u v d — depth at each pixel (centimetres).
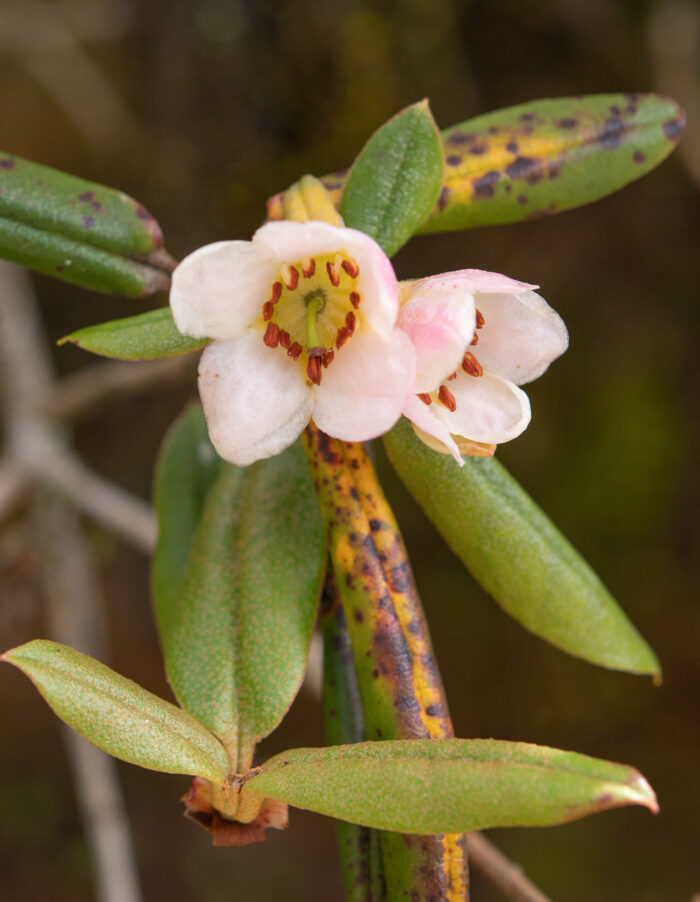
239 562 43
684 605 116
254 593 43
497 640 121
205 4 96
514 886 46
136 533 69
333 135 94
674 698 115
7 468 71
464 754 39
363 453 42
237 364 40
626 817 114
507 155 46
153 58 101
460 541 44
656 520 116
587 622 44
